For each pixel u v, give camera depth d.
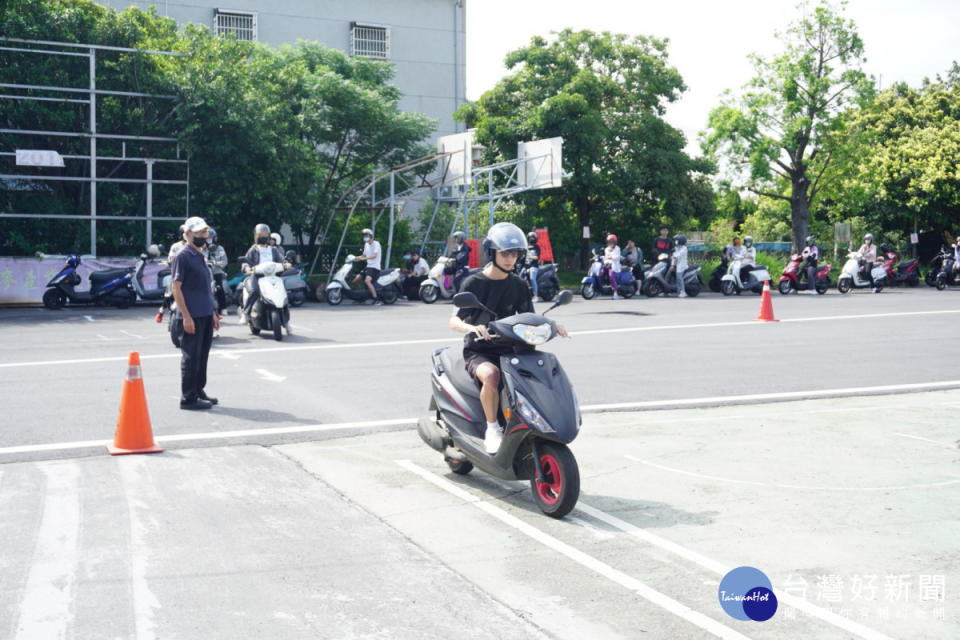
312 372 10.88
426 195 36.84
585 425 8.04
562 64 34.78
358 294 22.52
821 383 10.34
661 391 9.78
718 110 39.69
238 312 18.31
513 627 3.81
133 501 5.57
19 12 23.50
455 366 6.26
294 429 7.76
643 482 6.15
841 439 7.45
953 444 7.26
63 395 9.20
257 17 39.03
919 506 5.56
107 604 4.00
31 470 6.30
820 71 38.72
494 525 5.23
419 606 4.02
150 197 23.48
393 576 4.39
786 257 42.03
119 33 24.56
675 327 16.14
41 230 23.59
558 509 5.27
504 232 5.68
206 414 8.38
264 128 24.66
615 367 11.44
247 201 24.92
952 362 11.99
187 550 4.71
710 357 12.34
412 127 31.00
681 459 6.77
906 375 10.93
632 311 19.66
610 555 4.71
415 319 17.94
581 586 4.27
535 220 34.22
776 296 25.55
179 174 25.00
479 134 34.53
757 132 39.50
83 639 3.65
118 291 20.52
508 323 5.46
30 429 7.62
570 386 5.46
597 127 33.06
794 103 38.38
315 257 27.98
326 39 40.66
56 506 5.45
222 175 24.20
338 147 30.91
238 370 11.02
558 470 5.34
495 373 5.60
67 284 20.45
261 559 4.59
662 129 35.19
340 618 3.88
